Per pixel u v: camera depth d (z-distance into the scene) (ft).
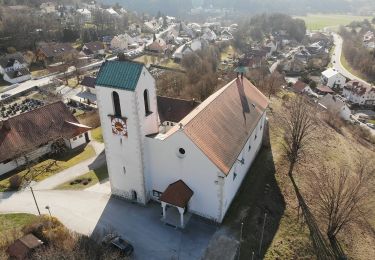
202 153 141.79
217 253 143.84
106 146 162.30
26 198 177.99
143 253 142.82
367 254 165.68
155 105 159.02
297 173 207.51
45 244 137.49
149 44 643.86
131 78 143.02
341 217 166.81
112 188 174.40
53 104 244.63
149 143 154.20
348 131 338.34
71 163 213.66
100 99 151.33
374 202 193.47
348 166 240.94
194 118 150.92
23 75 451.53
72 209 167.84
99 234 151.23
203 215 159.53
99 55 578.25
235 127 169.89
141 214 163.32
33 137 224.94
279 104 305.32
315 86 499.51
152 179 164.45
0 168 204.95
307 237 163.53
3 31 556.10
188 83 351.46
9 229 153.58
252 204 172.76
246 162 189.78
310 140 253.24
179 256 141.90
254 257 144.97
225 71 456.86
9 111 351.87
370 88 477.36
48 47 541.75
